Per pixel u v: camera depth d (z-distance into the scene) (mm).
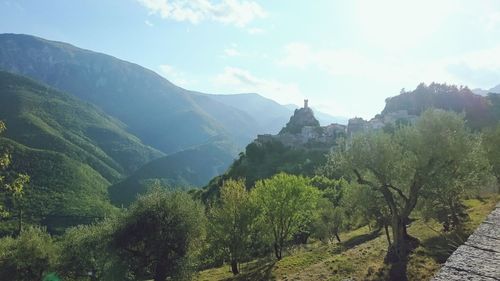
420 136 31734
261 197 60312
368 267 32938
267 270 46562
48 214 171125
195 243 49594
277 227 60375
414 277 27656
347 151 33906
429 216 38781
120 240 45312
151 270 45719
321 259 47188
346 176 36688
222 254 56125
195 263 48438
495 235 14383
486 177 38406
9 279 65375
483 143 53094
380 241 45375
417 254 32281
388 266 31000
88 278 66875
